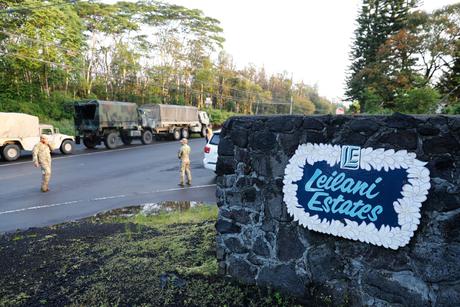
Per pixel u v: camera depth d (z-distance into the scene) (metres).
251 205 3.42
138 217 6.18
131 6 39.00
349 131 2.81
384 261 2.70
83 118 18.52
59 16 25.80
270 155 3.26
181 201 7.68
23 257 4.33
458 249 2.40
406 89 21.88
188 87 44.09
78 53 27.84
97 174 11.19
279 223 3.24
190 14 42.59
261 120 3.30
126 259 4.15
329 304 2.96
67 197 8.08
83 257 4.27
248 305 3.06
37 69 27.14
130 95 36.94
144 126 20.84
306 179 3.03
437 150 2.44
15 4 23.14
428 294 2.52
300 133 3.06
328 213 2.92
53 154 16.14
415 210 2.51
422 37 23.00
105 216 6.43
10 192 8.57
